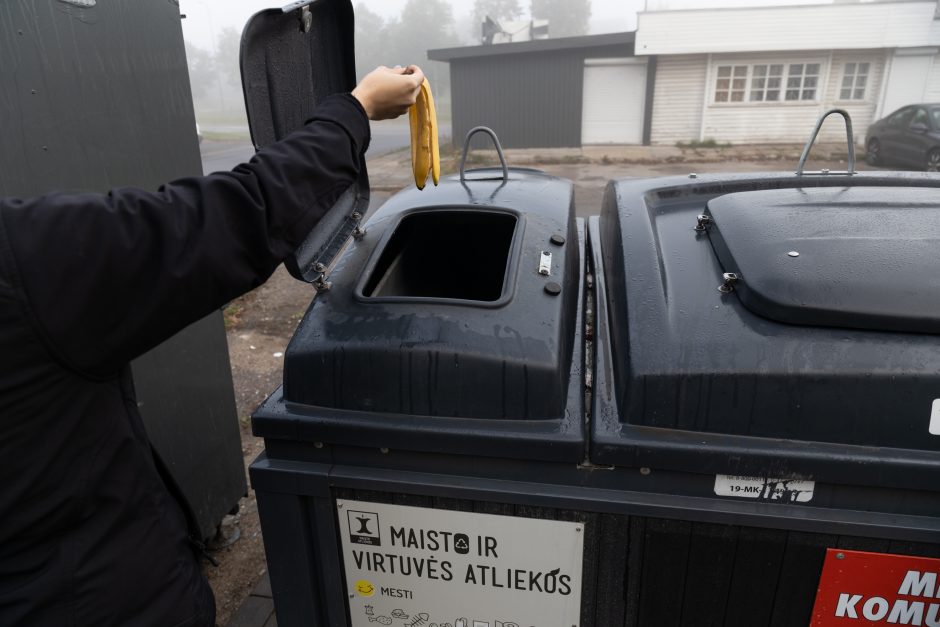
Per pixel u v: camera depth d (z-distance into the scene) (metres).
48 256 0.74
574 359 1.26
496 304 1.21
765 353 1.07
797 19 14.38
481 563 1.20
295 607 1.32
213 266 0.82
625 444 1.06
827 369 1.03
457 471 1.15
